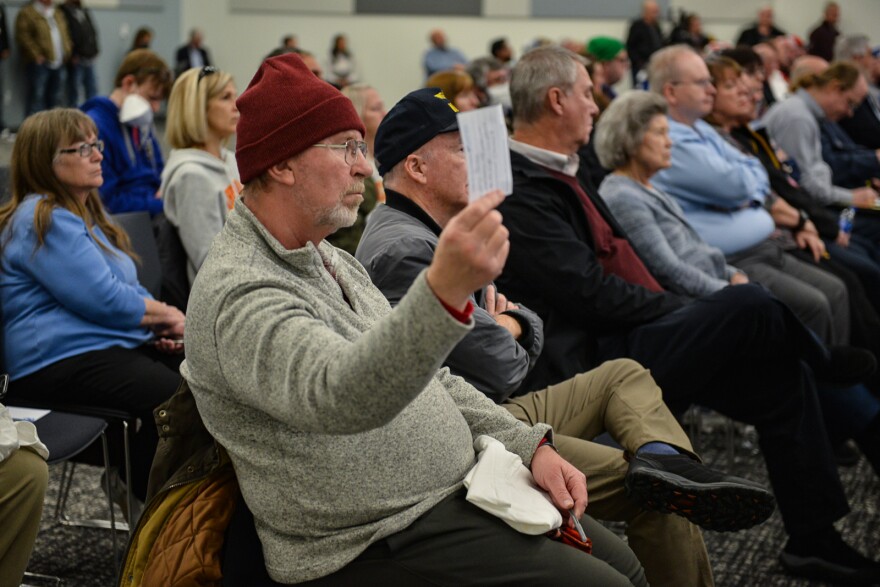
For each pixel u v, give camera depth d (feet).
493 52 66.23
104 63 71.67
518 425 10.03
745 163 22.02
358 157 8.73
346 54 78.18
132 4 73.92
